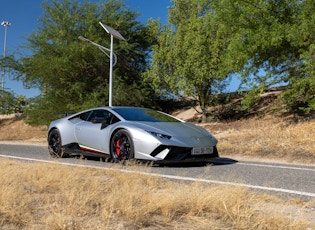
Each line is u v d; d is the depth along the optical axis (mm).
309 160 7934
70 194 3252
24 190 3707
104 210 2738
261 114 16234
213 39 16266
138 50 22625
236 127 15172
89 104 18938
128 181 4172
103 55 20203
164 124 6641
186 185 4188
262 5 11383
